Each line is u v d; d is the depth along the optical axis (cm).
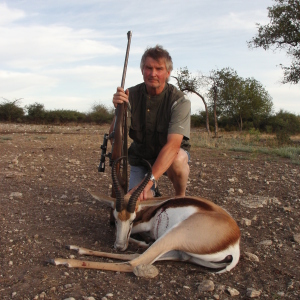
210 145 1525
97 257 386
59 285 321
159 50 457
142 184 398
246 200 631
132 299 304
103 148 480
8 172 809
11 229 455
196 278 347
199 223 363
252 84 3186
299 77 2173
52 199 602
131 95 497
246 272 365
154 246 357
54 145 1407
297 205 609
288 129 2564
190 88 2397
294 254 415
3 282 325
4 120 3797
